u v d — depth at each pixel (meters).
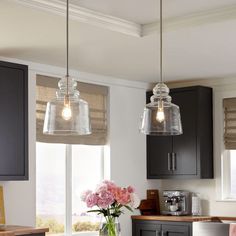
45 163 6.39
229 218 6.96
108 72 6.81
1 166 5.28
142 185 7.46
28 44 5.32
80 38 5.11
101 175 7.02
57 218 6.46
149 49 5.57
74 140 6.61
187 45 5.40
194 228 5.56
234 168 7.23
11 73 5.42
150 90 7.65
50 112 3.29
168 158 7.33
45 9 4.26
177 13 4.65
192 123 7.18
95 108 6.94
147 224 7.13
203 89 7.23
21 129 5.46
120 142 7.18
